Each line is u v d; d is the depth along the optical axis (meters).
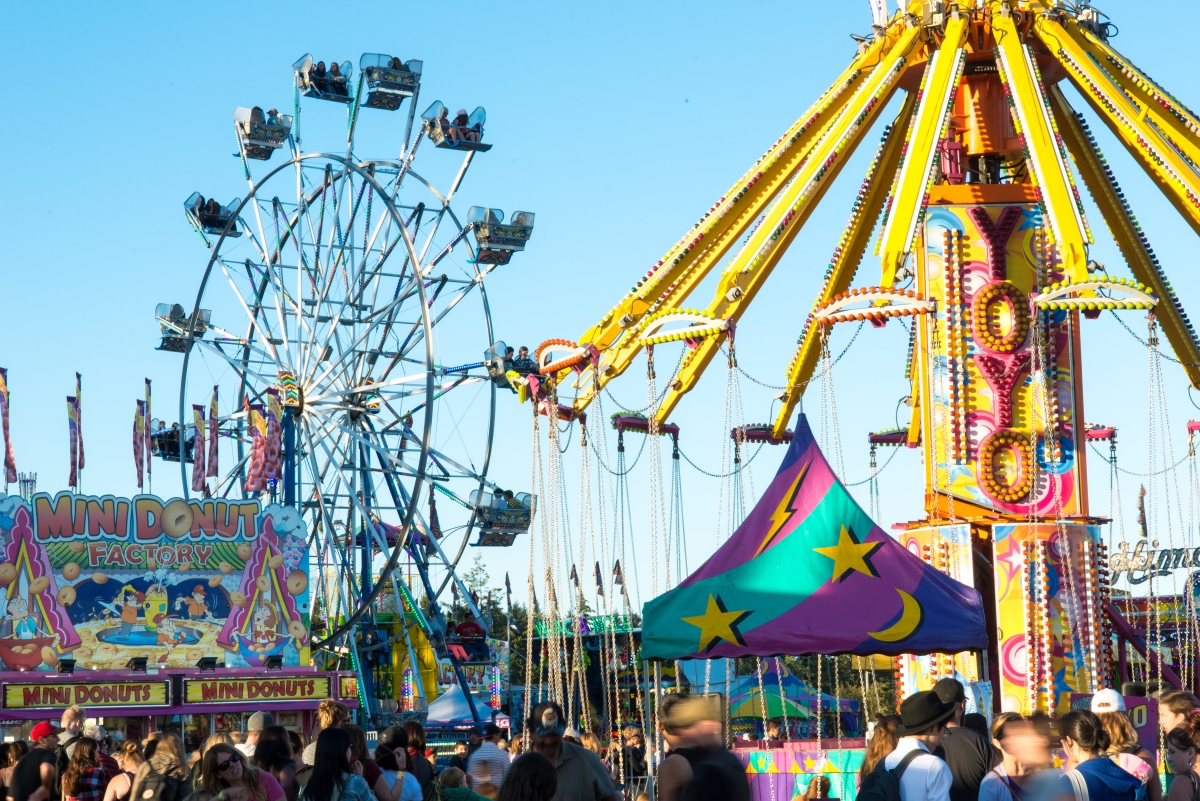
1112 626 26.86
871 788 8.64
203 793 10.32
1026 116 23.67
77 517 37.25
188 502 38.75
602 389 25.34
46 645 36.31
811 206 25.88
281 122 48.12
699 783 7.29
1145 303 21.97
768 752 17.89
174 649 37.81
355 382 47.06
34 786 14.00
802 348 30.23
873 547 17.12
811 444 18.19
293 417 46.56
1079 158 27.53
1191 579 25.53
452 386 48.16
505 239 47.97
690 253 25.48
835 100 26.25
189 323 47.50
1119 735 9.68
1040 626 23.61
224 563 38.88
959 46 24.66
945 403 24.84
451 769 11.31
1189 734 9.53
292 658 39.19
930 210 25.17
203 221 48.47
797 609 16.59
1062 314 24.70
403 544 41.69
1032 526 23.92
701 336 23.34
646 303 25.30
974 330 24.77
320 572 46.69
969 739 8.99
